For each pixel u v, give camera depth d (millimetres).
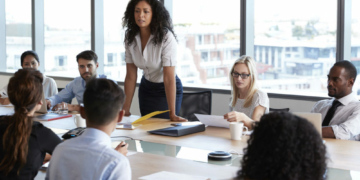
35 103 1575
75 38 6164
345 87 2641
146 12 2955
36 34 6391
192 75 5246
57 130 2592
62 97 3732
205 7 5004
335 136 2400
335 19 4113
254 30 4656
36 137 1555
